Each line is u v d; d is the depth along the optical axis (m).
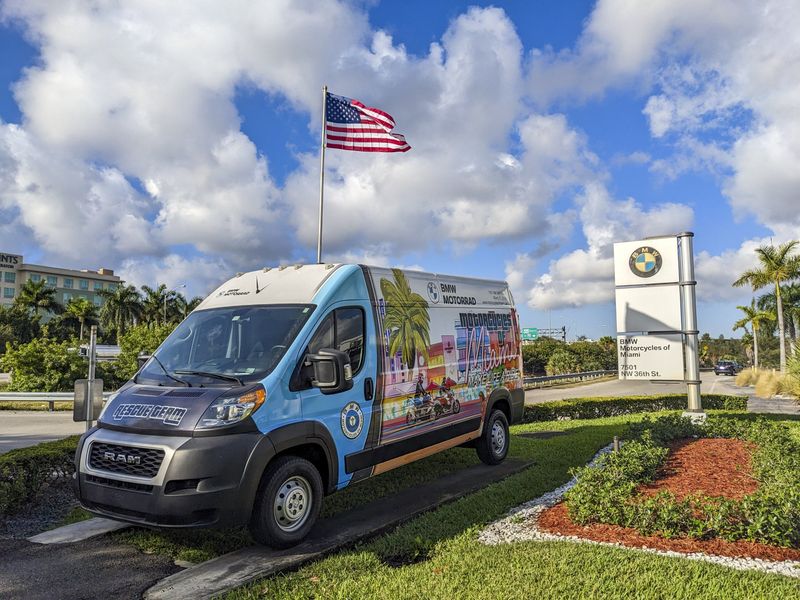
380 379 6.36
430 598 3.85
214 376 5.23
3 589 4.41
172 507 4.47
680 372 11.49
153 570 4.77
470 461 8.83
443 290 7.88
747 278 43.66
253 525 4.88
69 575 4.67
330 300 5.93
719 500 5.23
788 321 51.16
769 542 4.80
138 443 4.71
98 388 7.73
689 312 11.45
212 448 4.59
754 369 42.44
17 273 106.94
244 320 5.86
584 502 5.49
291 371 5.31
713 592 3.81
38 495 6.69
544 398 25.94
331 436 5.59
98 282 117.44
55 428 15.52
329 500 6.72
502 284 9.43
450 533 5.32
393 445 6.49
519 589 3.91
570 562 4.37
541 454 9.26
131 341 25.73
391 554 4.90
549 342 51.50
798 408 18.77
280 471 4.99
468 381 8.00
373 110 13.86
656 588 3.89
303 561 4.81
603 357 50.12
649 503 5.17
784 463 6.51
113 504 4.75
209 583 4.38
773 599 3.71
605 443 10.16
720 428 9.45
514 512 6.05
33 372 23.41
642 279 11.98
